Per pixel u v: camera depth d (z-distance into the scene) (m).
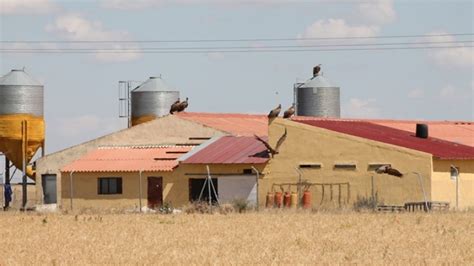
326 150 148.62
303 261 76.81
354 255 80.38
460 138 172.00
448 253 81.38
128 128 176.00
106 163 165.00
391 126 175.50
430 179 140.25
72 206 159.88
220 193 155.38
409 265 74.75
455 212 129.88
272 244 89.69
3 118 187.75
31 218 129.00
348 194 146.38
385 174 143.50
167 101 199.50
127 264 76.25
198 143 170.88
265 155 154.38
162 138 174.12
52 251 85.31
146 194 160.88
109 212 145.25
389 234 98.81
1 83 188.75
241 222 115.56
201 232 103.25
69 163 176.50
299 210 136.25
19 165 188.88
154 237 97.81
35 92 189.38
